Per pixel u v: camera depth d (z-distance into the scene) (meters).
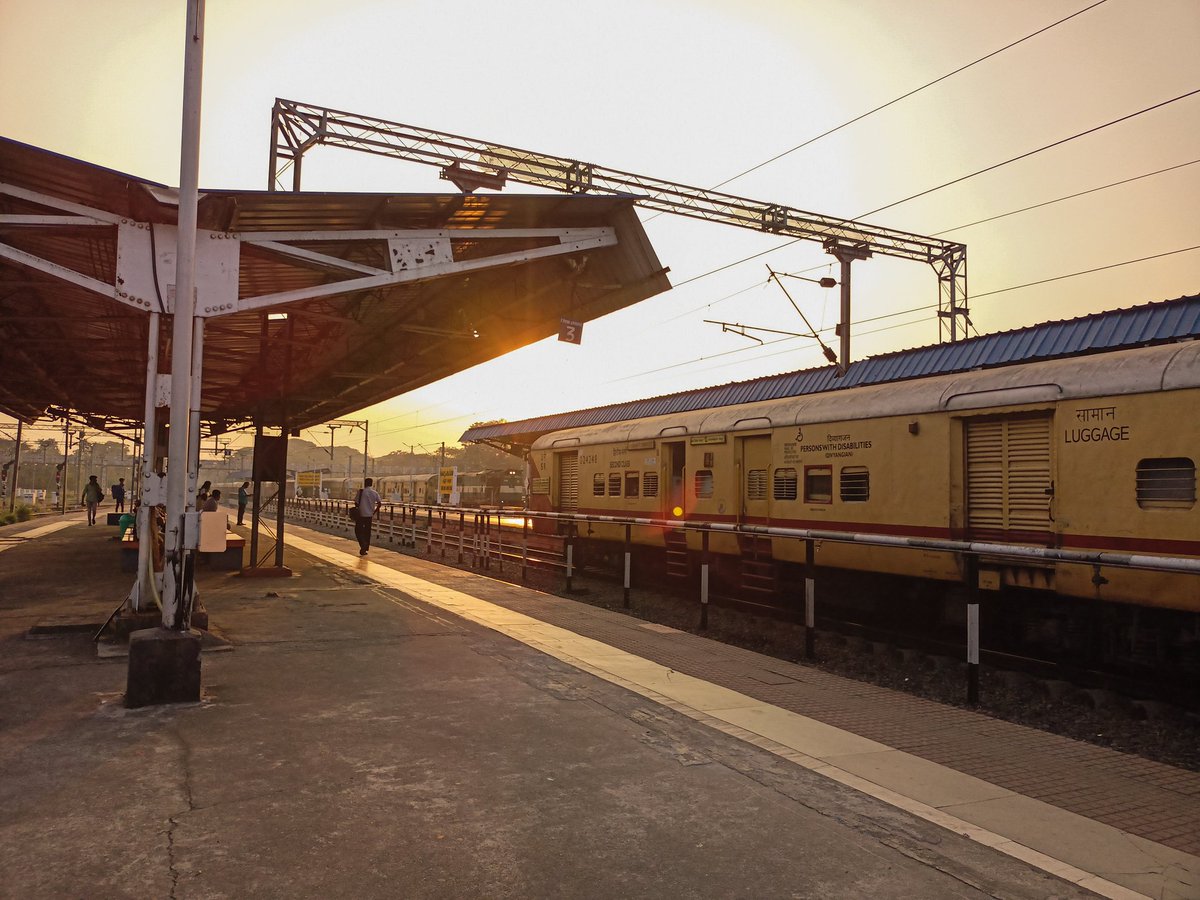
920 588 10.29
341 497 62.56
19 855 3.27
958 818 4.05
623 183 20.81
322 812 3.81
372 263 9.52
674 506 14.99
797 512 11.77
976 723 5.98
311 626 8.56
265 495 52.94
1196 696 6.85
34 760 4.37
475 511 17.39
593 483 17.50
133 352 14.24
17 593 10.59
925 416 9.89
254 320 12.00
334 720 5.28
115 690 5.82
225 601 10.20
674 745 5.06
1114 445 7.88
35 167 6.62
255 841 3.48
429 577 13.94
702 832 3.77
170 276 7.32
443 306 11.86
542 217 9.04
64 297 10.45
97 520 33.81
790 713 5.98
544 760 4.68
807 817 4.00
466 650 7.63
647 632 9.25
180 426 5.93
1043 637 8.73
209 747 4.66
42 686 5.88
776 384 17.45
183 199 6.16
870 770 4.75
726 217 21.94
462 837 3.61
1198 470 7.21
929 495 9.76
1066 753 5.30
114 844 3.40
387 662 7.01
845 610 11.88
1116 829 4.00
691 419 14.47
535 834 3.68
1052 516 8.41
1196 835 3.97
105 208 7.45
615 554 16.70
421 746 4.82
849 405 11.06
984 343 12.32
